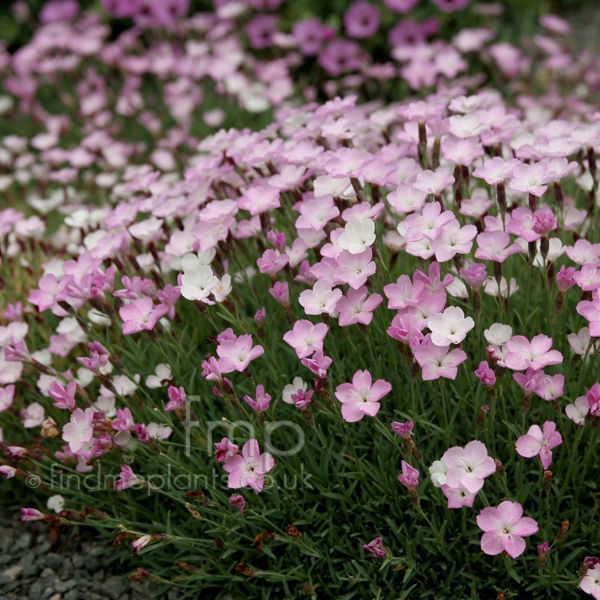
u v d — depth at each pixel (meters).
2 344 0.86
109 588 0.85
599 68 1.45
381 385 0.76
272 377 0.84
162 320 0.86
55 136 1.28
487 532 0.73
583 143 0.84
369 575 0.80
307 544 0.80
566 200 0.90
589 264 0.78
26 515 0.80
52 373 0.85
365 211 0.80
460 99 0.89
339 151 0.83
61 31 1.70
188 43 1.54
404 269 0.89
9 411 0.91
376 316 0.84
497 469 0.77
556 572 0.78
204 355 0.90
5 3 1.94
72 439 0.81
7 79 1.62
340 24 1.70
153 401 0.88
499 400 0.83
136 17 1.72
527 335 0.86
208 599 0.83
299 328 0.78
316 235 0.82
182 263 0.83
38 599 0.85
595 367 0.82
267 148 0.88
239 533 0.81
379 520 0.81
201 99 1.44
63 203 1.15
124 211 0.89
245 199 0.85
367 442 0.84
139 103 1.48
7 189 1.36
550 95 1.32
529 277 0.81
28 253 1.03
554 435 0.74
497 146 0.88
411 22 1.62
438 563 0.80
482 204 0.82
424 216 0.78
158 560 0.85
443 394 0.79
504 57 1.41
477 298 0.78
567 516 0.80
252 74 1.60
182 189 0.91
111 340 0.93
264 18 1.64
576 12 1.93
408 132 0.88
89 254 0.84
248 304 0.90
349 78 1.42
